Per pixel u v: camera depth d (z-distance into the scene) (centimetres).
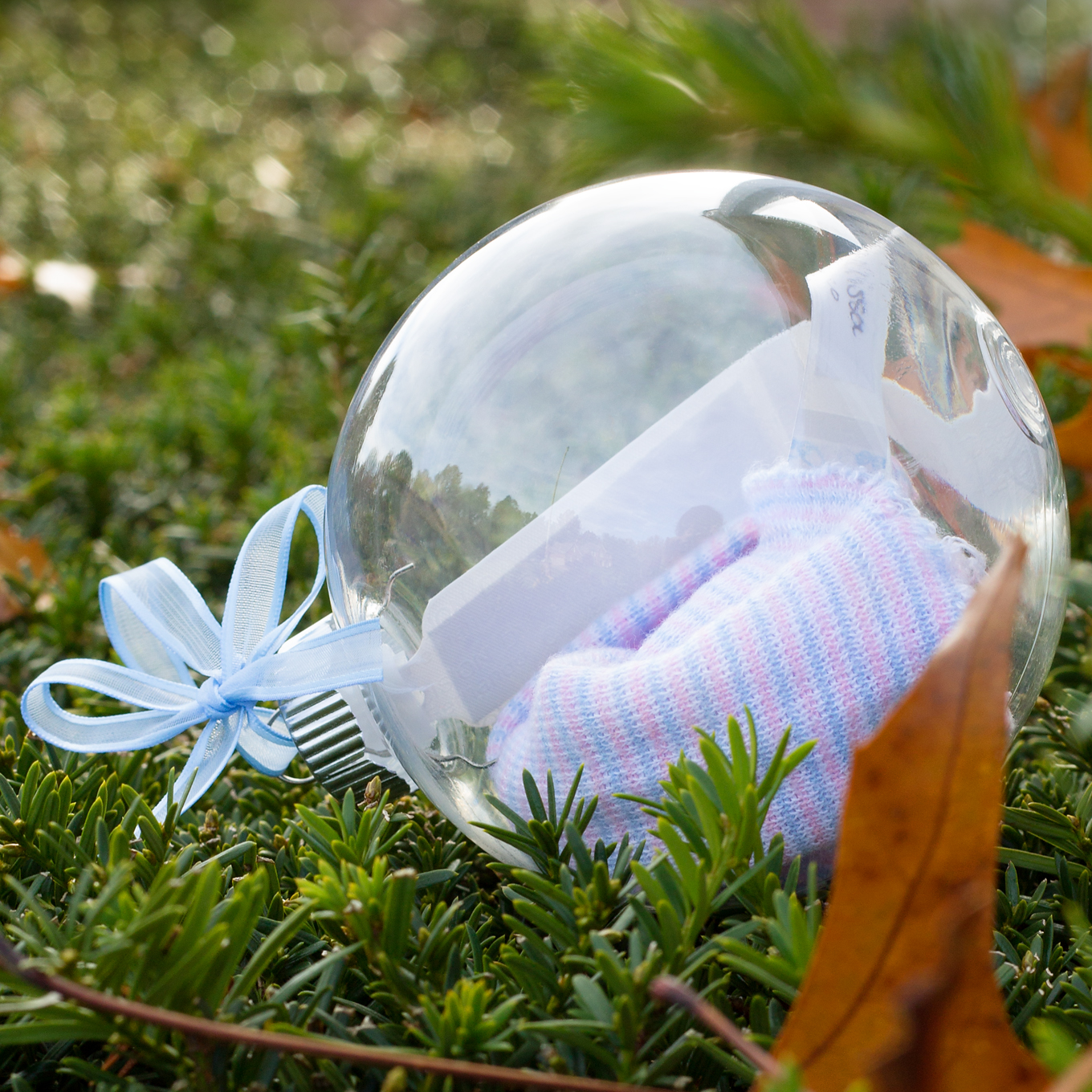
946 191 63
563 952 30
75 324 68
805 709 31
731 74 59
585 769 31
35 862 33
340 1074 29
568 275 33
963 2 68
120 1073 30
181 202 76
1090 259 54
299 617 34
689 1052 29
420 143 92
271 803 35
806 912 30
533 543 32
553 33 67
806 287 32
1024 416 34
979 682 27
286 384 57
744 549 31
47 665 39
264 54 112
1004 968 30
